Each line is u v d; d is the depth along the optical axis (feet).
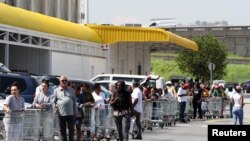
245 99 305.32
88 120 84.99
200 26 437.99
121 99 81.30
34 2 209.15
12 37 134.51
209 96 168.66
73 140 76.23
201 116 157.89
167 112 126.00
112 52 201.57
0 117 73.10
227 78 488.85
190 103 153.07
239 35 452.35
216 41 336.49
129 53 225.76
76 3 252.83
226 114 176.86
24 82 88.79
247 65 488.02
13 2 194.70
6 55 131.95
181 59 332.19
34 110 71.56
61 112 75.10
